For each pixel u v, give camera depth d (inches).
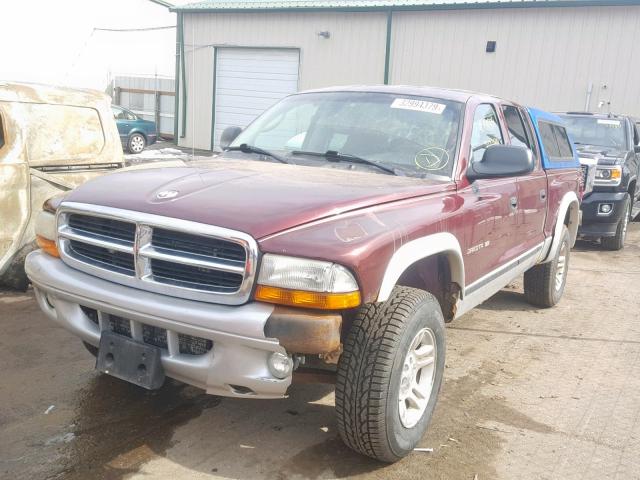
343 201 118.3
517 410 156.2
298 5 732.7
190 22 816.3
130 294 114.5
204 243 110.0
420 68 692.7
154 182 129.0
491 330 218.7
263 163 156.2
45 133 222.4
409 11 685.3
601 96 615.8
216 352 109.0
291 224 108.6
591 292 280.5
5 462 120.2
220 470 121.9
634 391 171.6
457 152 155.8
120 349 119.0
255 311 104.9
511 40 644.1
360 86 186.2
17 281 219.5
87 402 146.8
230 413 145.6
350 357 115.2
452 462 129.4
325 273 103.7
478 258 158.6
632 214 421.7
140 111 1021.8
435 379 134.6
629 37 596.1
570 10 614.2
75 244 127.9
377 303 118.5
